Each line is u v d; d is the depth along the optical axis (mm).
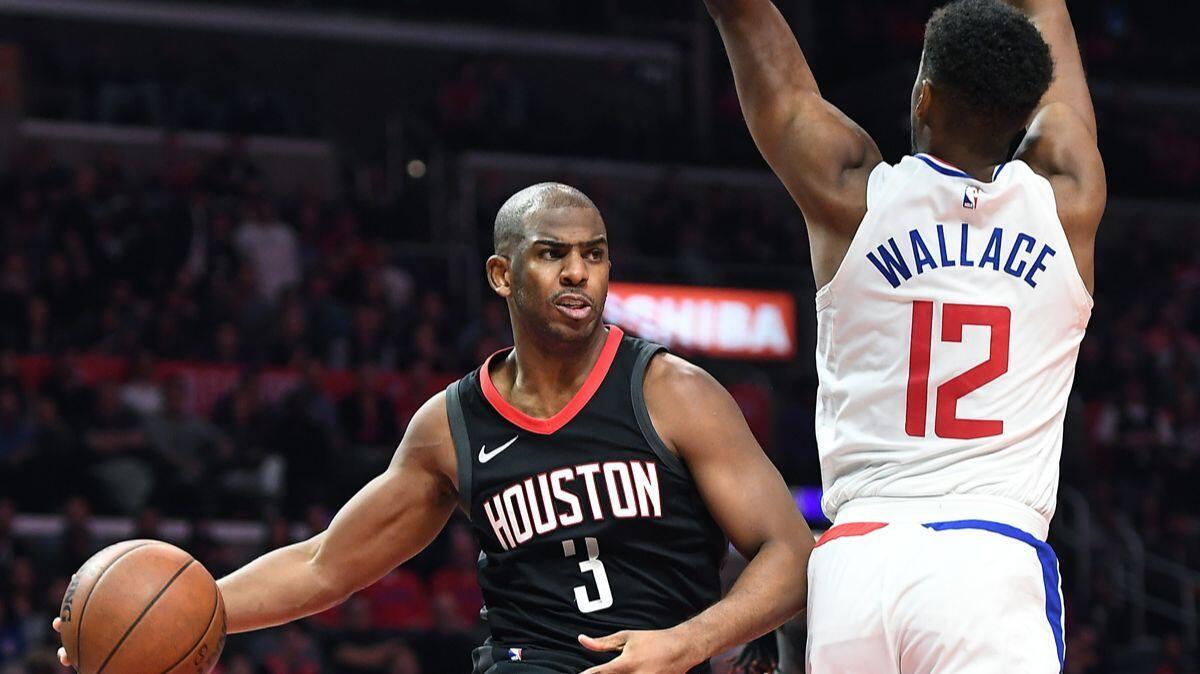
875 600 3379
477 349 15539
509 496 3740
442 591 12602
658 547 3705
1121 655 13625
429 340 15461
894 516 3439
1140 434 16516
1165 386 17484
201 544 11586
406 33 22391
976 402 3480
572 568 3703
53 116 19359
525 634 3730
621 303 17500
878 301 3545
